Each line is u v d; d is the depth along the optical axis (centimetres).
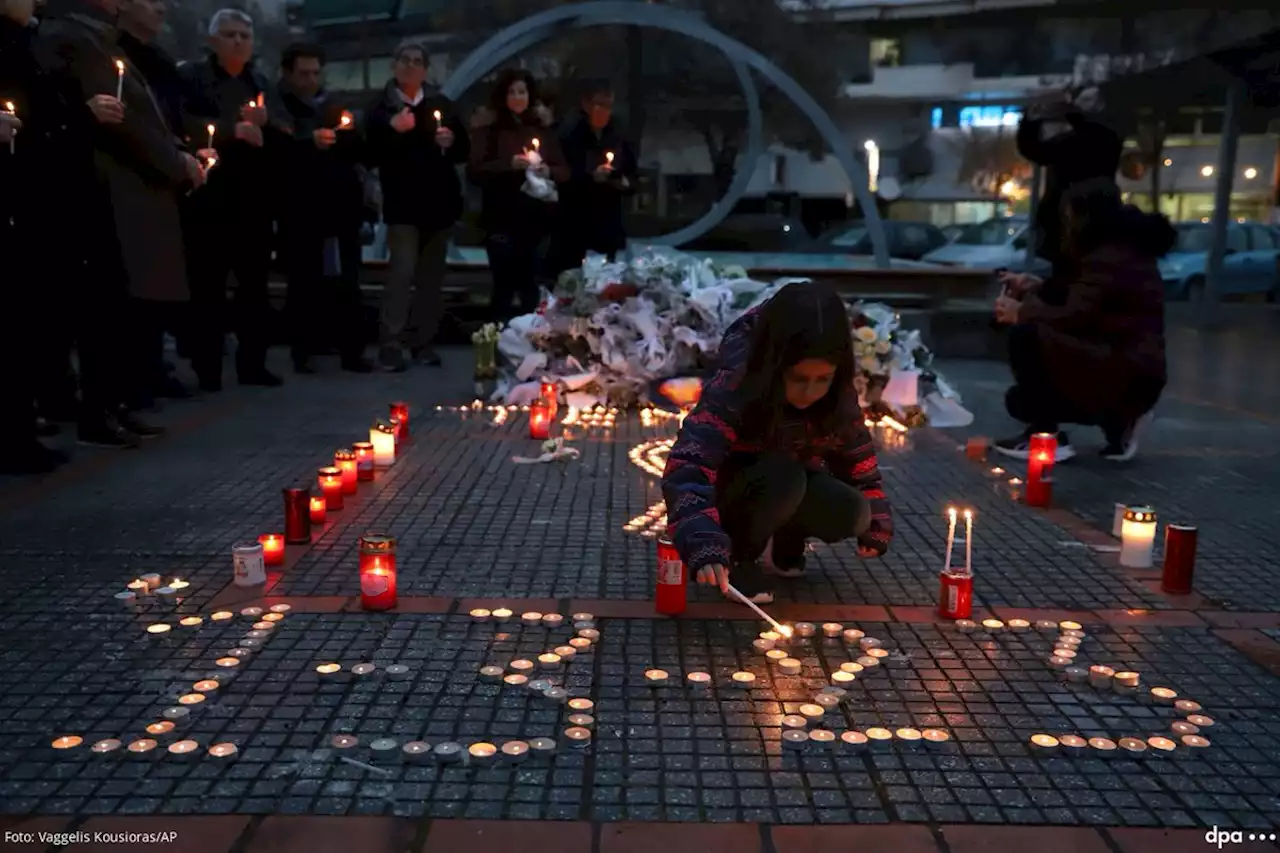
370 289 1091
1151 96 1322
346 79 1606
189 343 770
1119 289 571
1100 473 574
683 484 324
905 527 463
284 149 784
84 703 282
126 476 523
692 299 732
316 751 257
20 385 512
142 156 573
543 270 1022
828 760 259
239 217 739
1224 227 1438
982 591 383
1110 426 604
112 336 576
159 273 607
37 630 331
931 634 341
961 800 242
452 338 1068
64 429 623
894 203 2578
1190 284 1859
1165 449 639
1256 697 300
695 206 1417
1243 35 1641
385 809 234
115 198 586
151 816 229
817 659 319
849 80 2398
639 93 1286
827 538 364
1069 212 588
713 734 271
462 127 880
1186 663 323
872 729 271
